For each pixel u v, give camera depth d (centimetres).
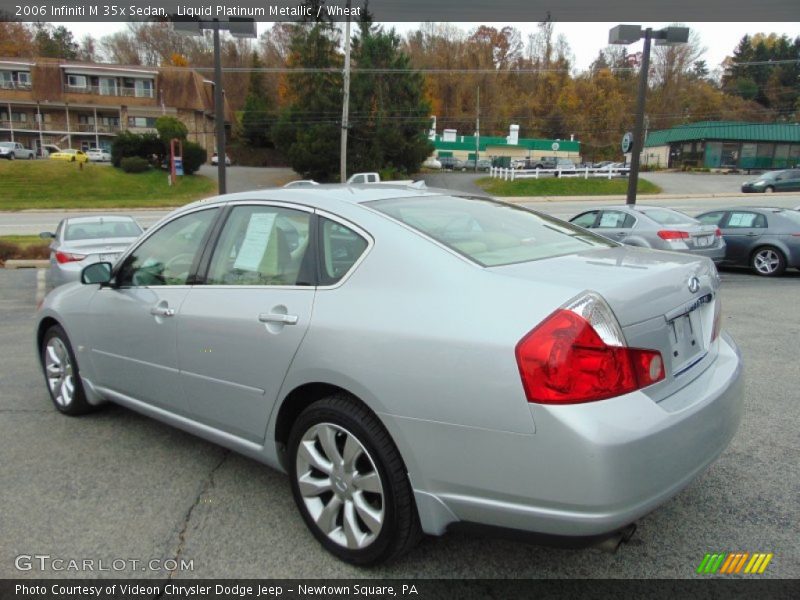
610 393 208
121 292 374
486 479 217
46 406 467
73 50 9894
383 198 305
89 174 4422
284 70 4531
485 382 213
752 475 341
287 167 6128
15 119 6525
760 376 517
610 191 3881
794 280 1105
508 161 5866
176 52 9325
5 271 1398
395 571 262
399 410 232
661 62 8825
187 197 4050
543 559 270
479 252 258
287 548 280
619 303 218
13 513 311
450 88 9012
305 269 282
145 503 320
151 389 356
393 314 240
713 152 5591
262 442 298
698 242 1047
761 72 9412
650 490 211
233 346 296
